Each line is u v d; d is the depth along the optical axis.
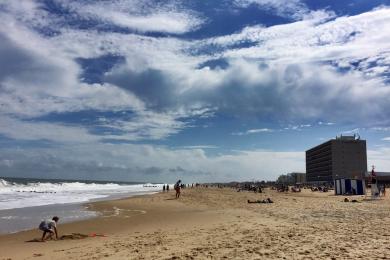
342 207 31.09
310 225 18.33
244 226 18.73
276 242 13.02
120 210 33.66
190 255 11.30
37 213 30.95
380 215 23.47
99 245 14.48
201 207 35.47
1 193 64.81
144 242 14.59
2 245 15.72
